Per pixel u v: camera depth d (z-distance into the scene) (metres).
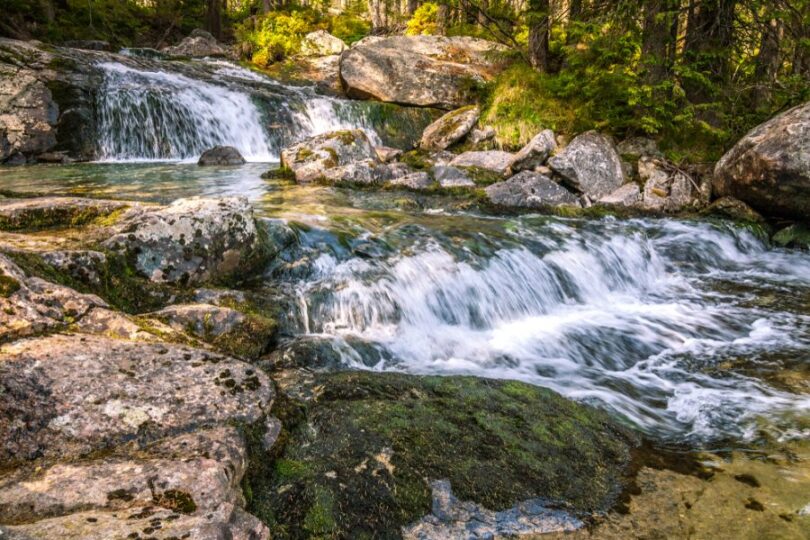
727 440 3.50
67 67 12.41
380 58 16.53
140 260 4.16
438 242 6.30
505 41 17.28
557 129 12.62
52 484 2.04
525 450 3.01
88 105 12.16
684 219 9.38
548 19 13.99
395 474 2.70
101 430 2.40
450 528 2.49
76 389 2.53
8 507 1.93
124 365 2.75
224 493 2.13
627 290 6.95
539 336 5.21
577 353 4.93
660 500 2.81
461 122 13.64
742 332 5.59
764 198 9.09
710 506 2.79
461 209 8.91
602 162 10.38
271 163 12.36
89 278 3.69
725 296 6.80
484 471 2.80
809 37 11.59
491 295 5.64
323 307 4.68
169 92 13.09
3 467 2.19
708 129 10.87
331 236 5.86
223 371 2.93
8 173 9.82
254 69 19.62
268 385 2.96
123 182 9.02
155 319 3.52
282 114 14.55
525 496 2.70
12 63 11.63
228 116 13.79
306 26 25.08
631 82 11.48
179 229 4.38
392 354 4.46
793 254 8.69
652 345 5.19
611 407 3.89
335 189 9.47
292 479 2.58
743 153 9.25
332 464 2.71
